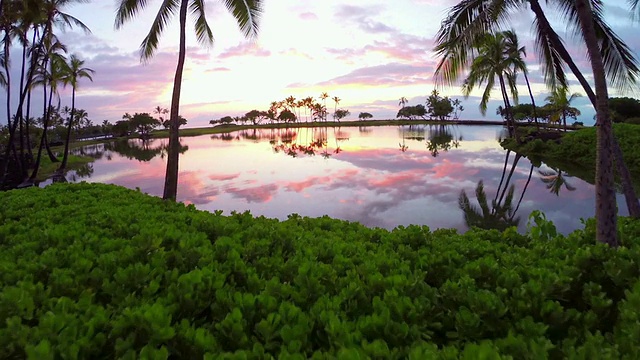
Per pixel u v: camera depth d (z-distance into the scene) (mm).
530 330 1891
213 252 3141
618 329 2072
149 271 2525
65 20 23922
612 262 2736
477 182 18094
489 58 27906
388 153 32750
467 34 7617
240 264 2789
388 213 12758
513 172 20969
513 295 2322
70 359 1493
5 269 2592
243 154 35750
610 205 4379
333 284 2559
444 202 14164
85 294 2191
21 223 4871
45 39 25344
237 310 1842
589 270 2887
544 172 20844
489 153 31203
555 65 9539
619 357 1652
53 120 62469
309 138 61656
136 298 2203
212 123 166875
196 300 2129
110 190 8531
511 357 1396
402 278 2436
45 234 3602
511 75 32406
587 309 2566
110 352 1700
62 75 28812
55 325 1722
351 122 150000
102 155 42188
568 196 14695
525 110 74750
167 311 1879
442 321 2152
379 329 1803
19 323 1732
